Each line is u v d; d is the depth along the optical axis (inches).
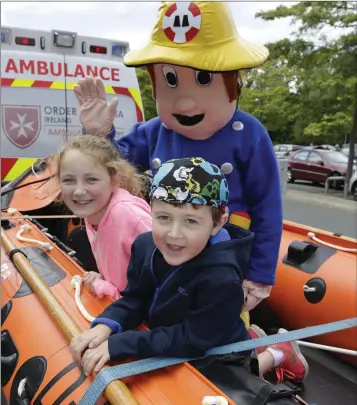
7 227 123.1
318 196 482.0
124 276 79.9
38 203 141.9
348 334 106.4
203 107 79.9
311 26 438.9
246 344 65.4
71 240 149.6
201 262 62.4
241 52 75.5
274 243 84.7
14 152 193.0
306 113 511.2
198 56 74.2
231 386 58.3
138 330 67.2
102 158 77.3
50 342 74.1
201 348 60.8
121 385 53.2
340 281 109.5
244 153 85.6
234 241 64.9
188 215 59.6
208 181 60.1
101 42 202.7
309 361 111.1
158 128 96.4
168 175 60.2
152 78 83.6
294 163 605.0
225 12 76.9
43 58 193.9
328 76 452.4
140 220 77.1
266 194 86.1
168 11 76.0
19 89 191.0
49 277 89.9
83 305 77.0
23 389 70.6
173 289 64.3
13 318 86.0
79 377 63.9
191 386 55.5
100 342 61.5
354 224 337.1
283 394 58.1
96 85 93.4
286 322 121.9
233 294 61.4
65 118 198.4
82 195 76.6
